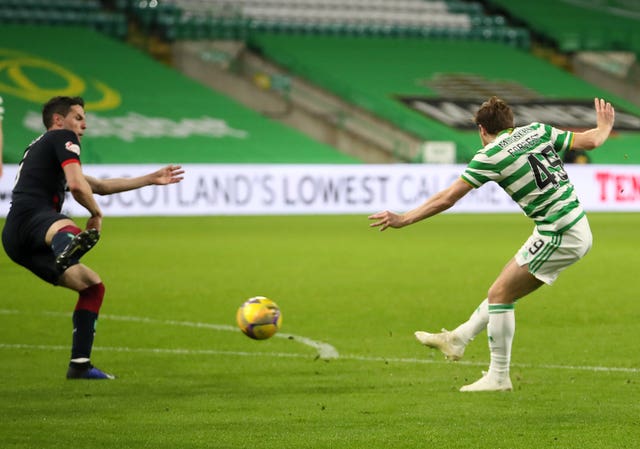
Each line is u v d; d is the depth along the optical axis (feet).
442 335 78.23
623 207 346.33
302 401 71.87
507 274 75.05
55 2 435.12
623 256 191.52
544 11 503.61
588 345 98.22
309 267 173.06
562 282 151.94
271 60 425.69
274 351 95.50
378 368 86.33
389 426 63.36
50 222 76.23
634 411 67.67
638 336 103.81
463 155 374.63
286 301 131.54
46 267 78.54
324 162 366.63
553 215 73.56
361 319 116.67
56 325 111.75
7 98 368.07
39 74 387.55
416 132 394.32
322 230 256.52
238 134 377.30
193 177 307.78
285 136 381.81
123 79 397.80
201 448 57.82
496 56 468.34
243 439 59.93
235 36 437.17
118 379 81.05
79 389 76.59
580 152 366.43
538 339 102.17
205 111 389.60
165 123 376.68
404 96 420.36
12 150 334.44
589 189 339.57
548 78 456.04
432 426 63.26
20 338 103.30
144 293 138.82
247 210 312.50
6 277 157.28
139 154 352.69
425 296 136.98
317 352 94.94
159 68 410.11
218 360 90.58
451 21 485.56
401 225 73.26
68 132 78.69
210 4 451.94
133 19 437.17
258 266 173.99
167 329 108.78
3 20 422.00
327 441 59.36
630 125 420.36
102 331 107.45
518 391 75.41
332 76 424.87
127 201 302.66
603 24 497.87
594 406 69.41
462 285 149.07
